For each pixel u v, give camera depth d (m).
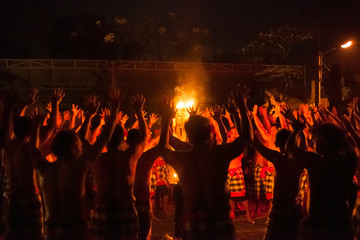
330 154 4.10
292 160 4.70
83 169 4.12
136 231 4.58
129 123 11.69
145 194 5.42
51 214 4.07
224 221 3.86
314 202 4.06
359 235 4.77
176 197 6.68
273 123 7.60
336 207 4.00
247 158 9.12
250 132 4.07
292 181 4.69
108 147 4.66
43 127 4.94
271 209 4.76
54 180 4.09
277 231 4.64
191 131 3.99
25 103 5.23
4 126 4.69
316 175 4.05
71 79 28.23
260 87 27.59
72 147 4.13
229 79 27.67
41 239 4.89
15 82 27.44
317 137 4.20
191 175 3.93
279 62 32.19
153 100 26.92
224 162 3.97
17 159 4.80
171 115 4.35
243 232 7.43
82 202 4.11
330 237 3.95
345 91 19.86
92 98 4.94
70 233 3.99
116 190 4.52
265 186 8.07
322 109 5.65
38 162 4.22
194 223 3.84
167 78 27.59
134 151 4.69
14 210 4.80
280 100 5.81
